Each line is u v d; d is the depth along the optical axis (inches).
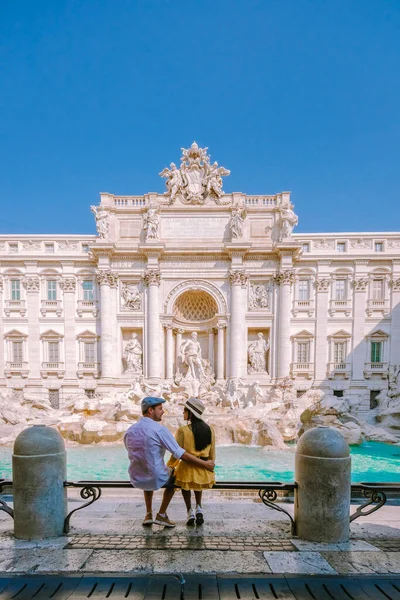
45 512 202.7
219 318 1460.4
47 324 1481.3
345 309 1472.7
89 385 1455.5
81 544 191.3
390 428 1258.0
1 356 1469.0
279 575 159.5
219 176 1489.9
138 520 234.2
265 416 1090.1
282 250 1432.1
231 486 214.4
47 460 206.2
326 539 193.9
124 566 166.1
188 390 1346.0
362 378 1455.5
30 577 157.1
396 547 190.9
